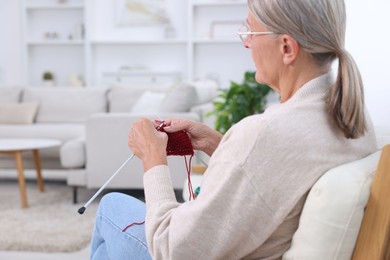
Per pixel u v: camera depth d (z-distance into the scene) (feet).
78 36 20.97
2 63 21.39
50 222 10.37
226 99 11.37
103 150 11.96
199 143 4.29
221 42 20.38
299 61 2.99
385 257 2.70
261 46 3.04
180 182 11.84
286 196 2.80
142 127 3.43
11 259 8.45
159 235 3.02
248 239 2.89
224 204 2.82
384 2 6.20
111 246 3.85
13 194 13.05
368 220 2.69
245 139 2.81
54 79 21.43
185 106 12.69
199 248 2.89
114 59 21.25
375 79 6.30
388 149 2.62
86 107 16.56
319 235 2.74
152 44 20.98
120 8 20.85
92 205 11.98
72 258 8.51
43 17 21.47
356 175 2.72
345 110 2.79
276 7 2.87
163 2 20.53
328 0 2.85
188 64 19.90
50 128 15.06
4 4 21.20
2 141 12.67
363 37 6.32
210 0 19.95
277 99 13.85
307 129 2.81
